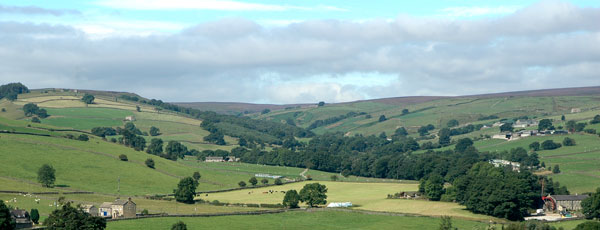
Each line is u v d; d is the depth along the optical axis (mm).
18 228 185625
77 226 178750
